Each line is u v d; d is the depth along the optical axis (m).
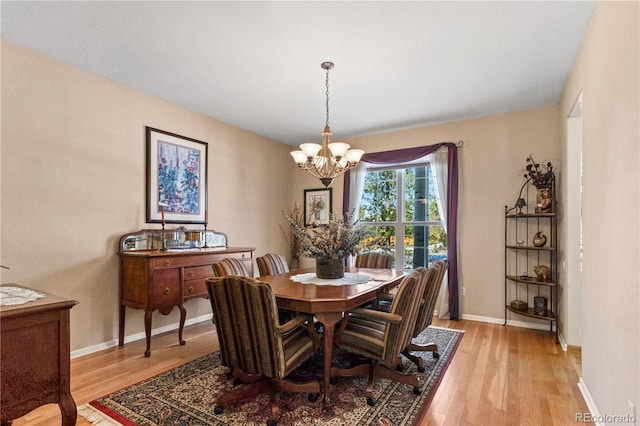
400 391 2.38
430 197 4.75
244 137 4.79
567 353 3.09
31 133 2.72
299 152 3.01
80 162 3.03
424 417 2.05
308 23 2.33
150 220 3.57
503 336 3.57
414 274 2.24
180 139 3.89
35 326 1.48
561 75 3.09
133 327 3.45
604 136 1.93
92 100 3.11
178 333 3.61
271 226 5.27
